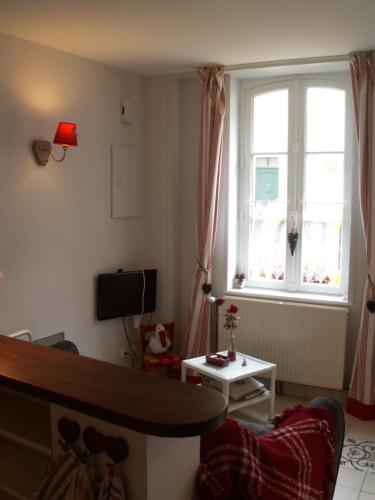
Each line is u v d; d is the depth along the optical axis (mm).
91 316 4109
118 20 3016
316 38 3373
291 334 4180
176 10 2842
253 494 1391
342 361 4031
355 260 4055
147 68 4211
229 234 4453
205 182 4277
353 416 3895
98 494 1147
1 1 2707
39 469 1373
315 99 4266
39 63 3482
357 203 4023
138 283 4398
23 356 1384
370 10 2840
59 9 2826
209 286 4359
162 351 4312
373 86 3672
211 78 4137
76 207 3875
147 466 1070
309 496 1648
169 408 1064
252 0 2691
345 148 4180
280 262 4523
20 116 3361
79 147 3867
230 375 3539
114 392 1143
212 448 1444
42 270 3600
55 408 1233
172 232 4555
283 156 4418
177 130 4535
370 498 2895
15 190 3354
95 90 3988
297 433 1777
